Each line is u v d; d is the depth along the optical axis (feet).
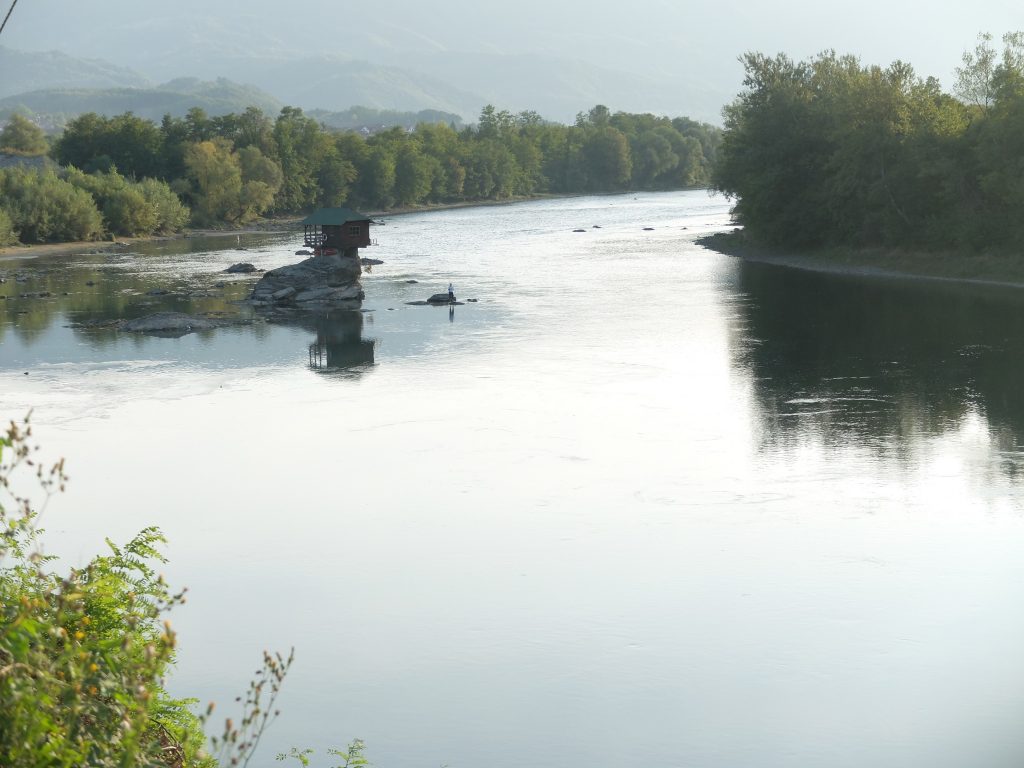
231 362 193.88
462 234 499.92
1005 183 271.08
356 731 67.00
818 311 233.55
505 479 119.34
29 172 516.32
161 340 220.64
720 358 185.06
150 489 118.01
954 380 160.35
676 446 130.62
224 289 308.19
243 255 425.69
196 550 99.09
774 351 189.57
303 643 79.30
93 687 23.06
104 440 139.74
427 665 75.82
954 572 89.92
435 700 70.90
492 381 171.32
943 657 75.56
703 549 96.78
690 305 249.75
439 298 263.90
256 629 81.82
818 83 355.97
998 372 164.35
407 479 120.26
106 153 635.66
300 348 207.21
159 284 323.16
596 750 64.90
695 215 605.31
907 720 67.56
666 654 76.95
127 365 192.54
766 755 63.98
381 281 315.58
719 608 84.17
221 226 599.57
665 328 217.97
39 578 28.58
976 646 76.95
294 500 113.60
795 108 341.21
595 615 83.46
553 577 91.09
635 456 126.93
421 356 195.00
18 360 199.00
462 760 63.67
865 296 253.24
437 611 84.79
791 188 342.23
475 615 83.82
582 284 295.89
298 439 138.62
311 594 88.48
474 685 72.84
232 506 111.86
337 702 70.59
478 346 203.62
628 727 67.41
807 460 122.93
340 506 111.34
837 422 139.23
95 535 103.09
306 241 351.05
